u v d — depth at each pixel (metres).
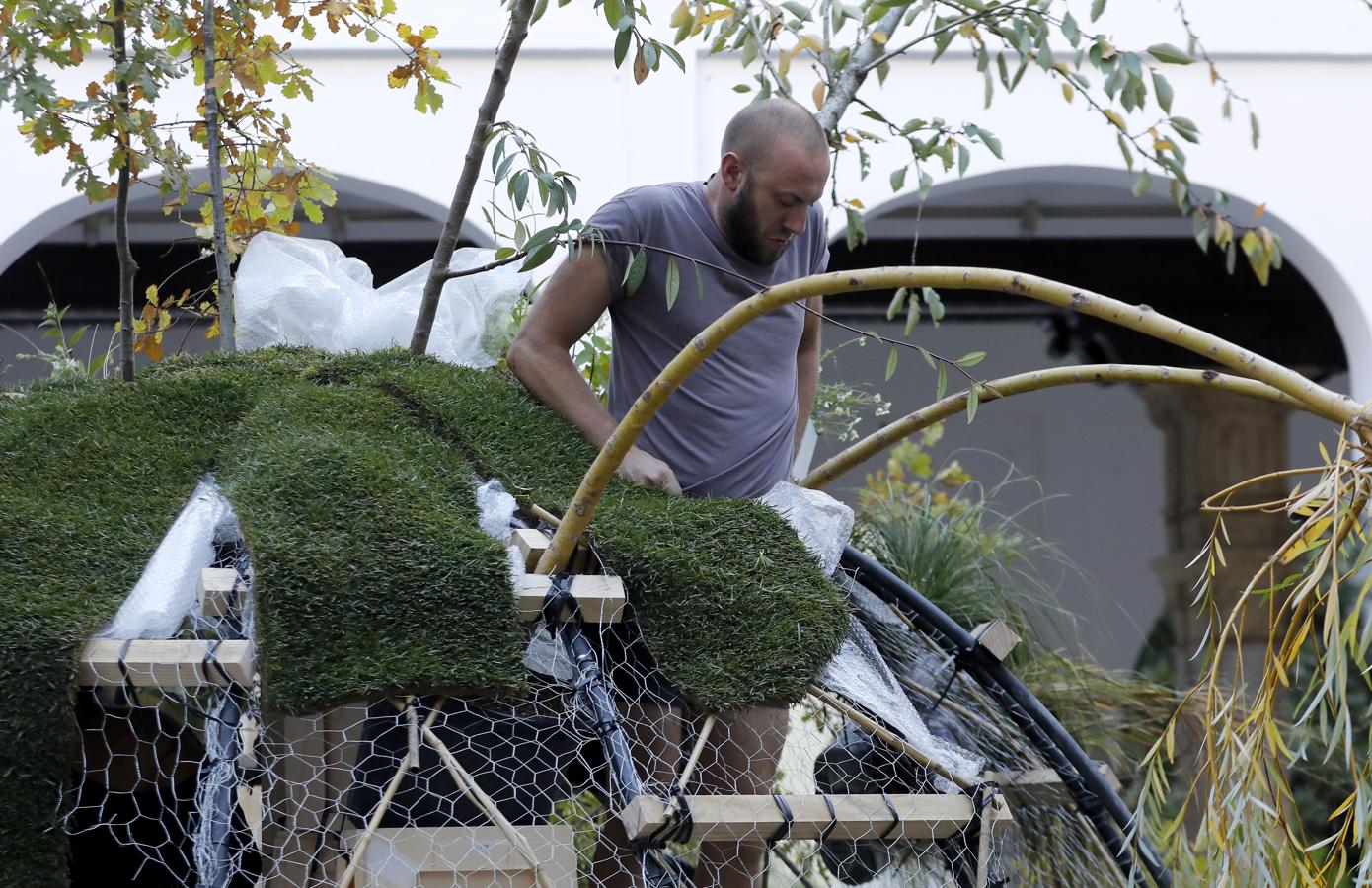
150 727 3.62
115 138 4.93
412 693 3.09
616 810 3.21
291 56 9.03
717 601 3.50
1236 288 13.44
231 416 4.06
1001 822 3.37
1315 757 7.61
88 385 4.34
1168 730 3.46
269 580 3.10
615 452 3.23
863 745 3.99
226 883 2.97
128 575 3.27
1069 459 14.16
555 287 4.17
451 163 9.13
